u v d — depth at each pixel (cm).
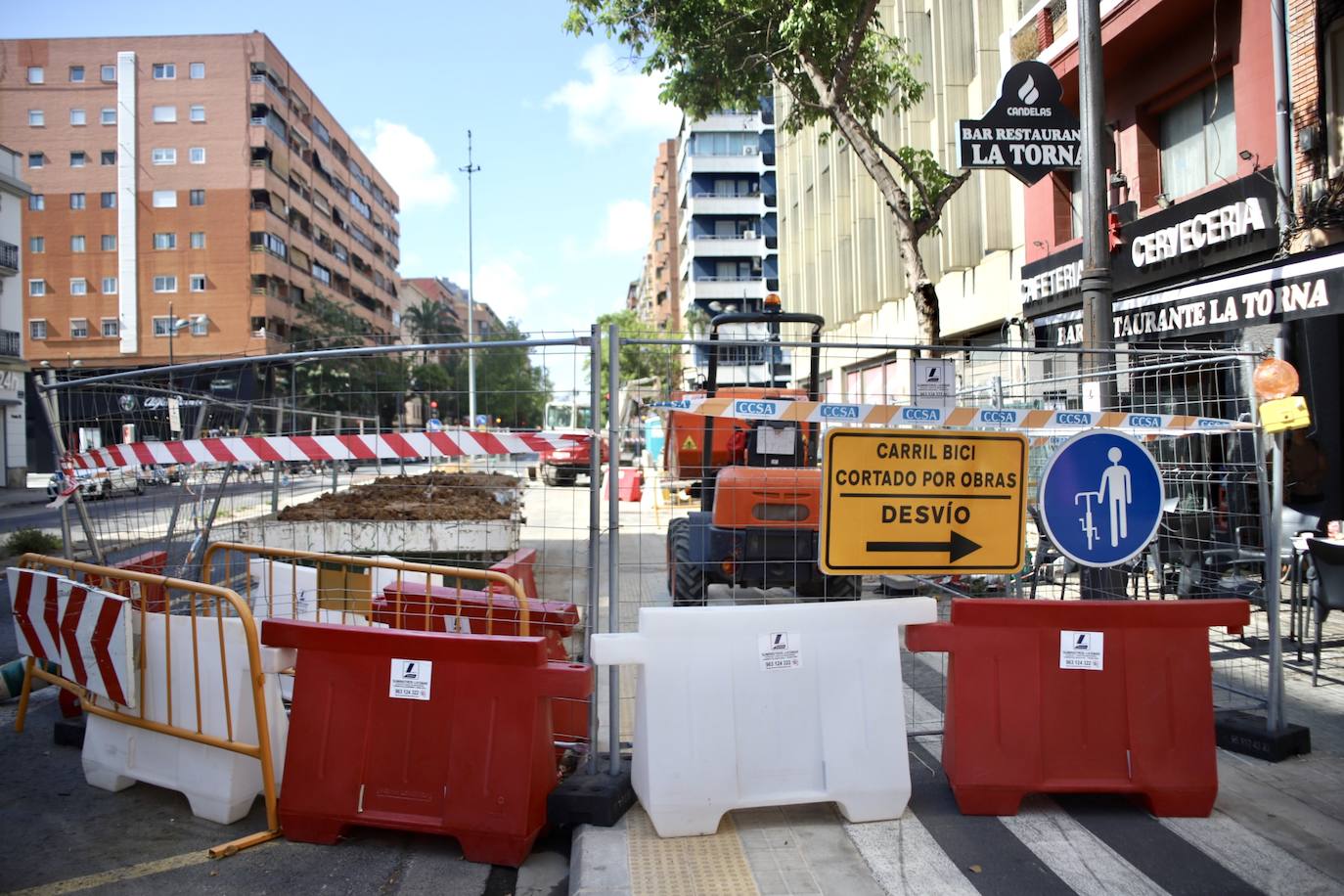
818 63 1161
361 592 549
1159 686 386
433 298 12888
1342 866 336
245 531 713
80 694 455
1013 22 1574
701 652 372
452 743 364
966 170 1112
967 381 1003
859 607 388
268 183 6047
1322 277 831
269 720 399
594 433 400
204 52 5931
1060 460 440
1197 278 1104
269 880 345
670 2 1174
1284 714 466
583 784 386
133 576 434
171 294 5897
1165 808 379
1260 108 1007
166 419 636
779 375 1064
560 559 941
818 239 2983
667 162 9775
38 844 377
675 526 681
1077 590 841
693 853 348
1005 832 368
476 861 358
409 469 950
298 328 6362
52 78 5888
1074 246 1336
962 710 387
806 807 396
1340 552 541
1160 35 1170
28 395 3841
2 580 1134
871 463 415
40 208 5878
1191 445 634
